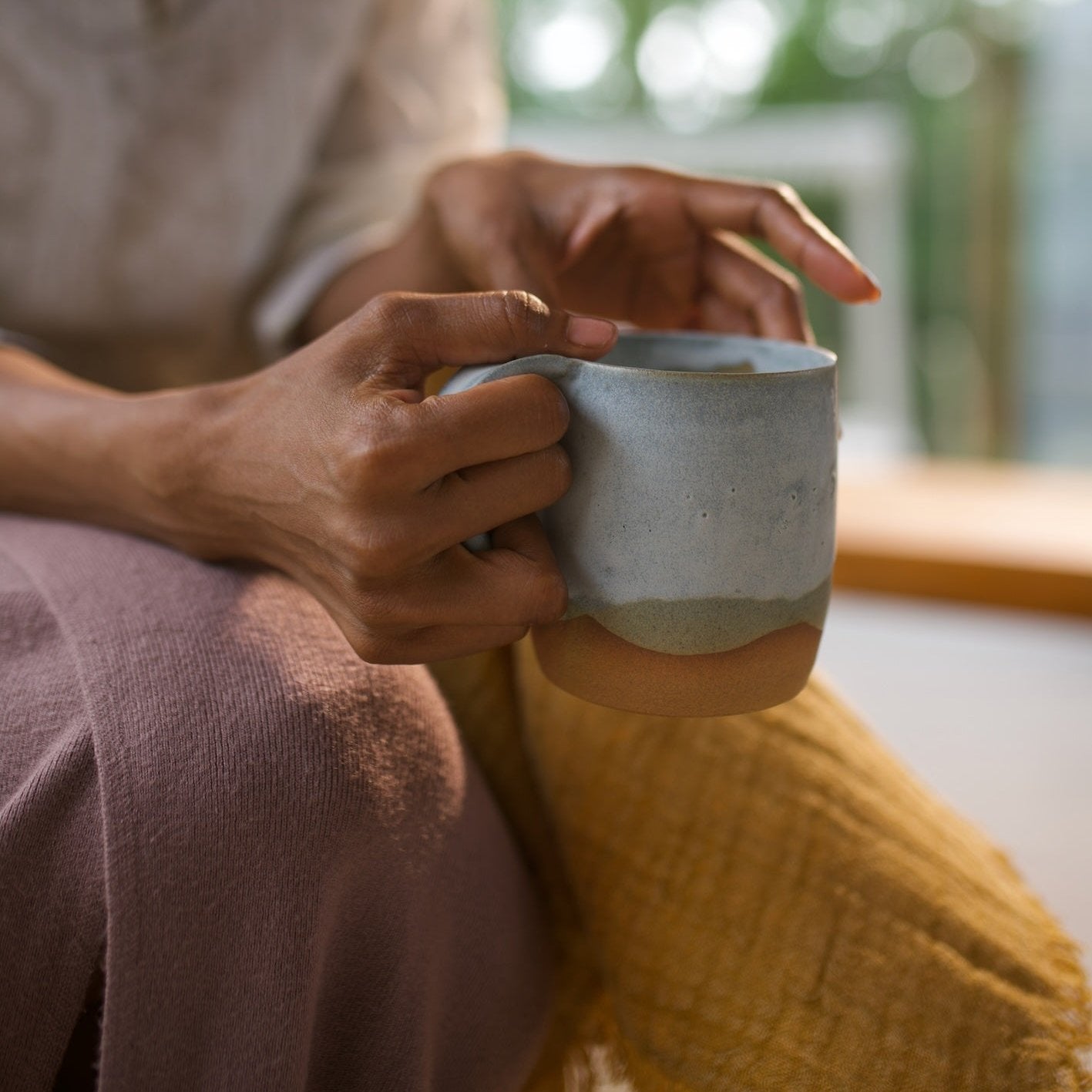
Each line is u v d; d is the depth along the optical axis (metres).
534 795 0.66
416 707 0.52
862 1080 0.52
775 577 0.46
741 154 2.30
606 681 0.48
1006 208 2.28
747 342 0.56
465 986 0.54
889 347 2.38
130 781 0.43
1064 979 0.57
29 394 0.60
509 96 2.73
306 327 0.92
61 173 0.84
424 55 1.01
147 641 0.47
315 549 0.46
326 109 0.91
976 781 1.30
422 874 0.50
